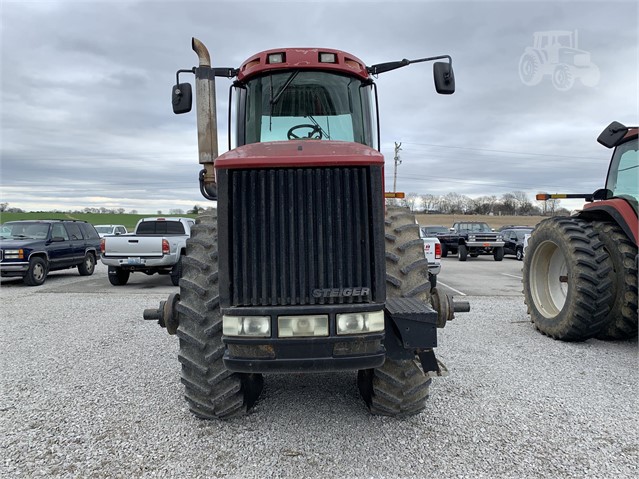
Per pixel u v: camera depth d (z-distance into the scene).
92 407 3.94
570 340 5.87
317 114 4.47
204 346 3.43
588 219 6.31
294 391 4.28
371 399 3.56
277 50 4.46
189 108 4.62
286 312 2.85
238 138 4.58
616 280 5.53
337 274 2.94
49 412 3.85
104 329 6.84
